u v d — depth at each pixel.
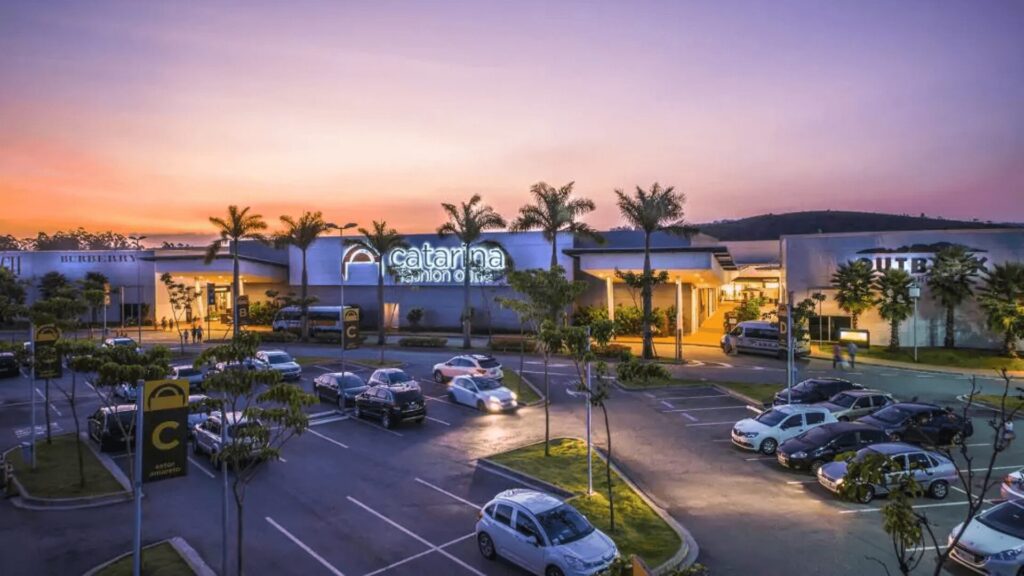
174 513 17.92
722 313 83.19
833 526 16.75
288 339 58.88
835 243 55.22
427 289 68.62
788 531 16.44
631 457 23.00
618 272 47.06
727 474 21.14
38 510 18.17
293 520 17.39
